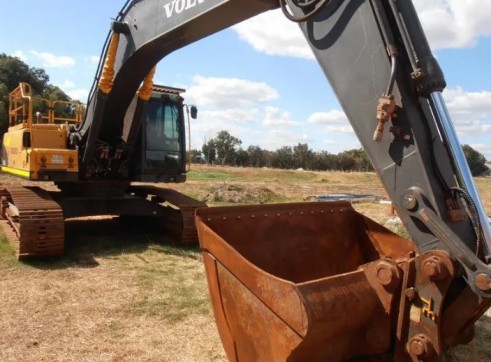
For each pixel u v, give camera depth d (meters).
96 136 7.09
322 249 4.36
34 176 7.09
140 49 5.93
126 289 5.40
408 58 2.91
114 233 8.63
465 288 2.83
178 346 3.98
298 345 2.64
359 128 3.08
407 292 2.81
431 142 2.89
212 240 3.24
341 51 3.13
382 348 2.96
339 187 24.55
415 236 2.88
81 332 4.22
